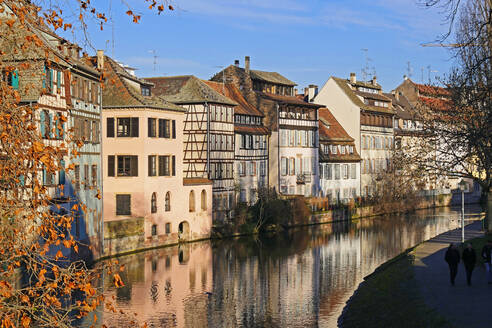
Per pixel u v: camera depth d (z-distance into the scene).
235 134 64.62
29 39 13.13
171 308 32.09
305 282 38.62
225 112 62.09
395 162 35.06
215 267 43.38
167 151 52.28
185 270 42.00
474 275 30.39
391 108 94.62
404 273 32.41
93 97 43.59
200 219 56.31
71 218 13.62
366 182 88.50
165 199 51.94
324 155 81.19
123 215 50.00
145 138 49.62
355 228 66.44
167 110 52.34
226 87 70.69
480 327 20.47
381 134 91.88
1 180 13.20
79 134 40.53
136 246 48.34
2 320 12.49
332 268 43.19
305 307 32.34
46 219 13.22
